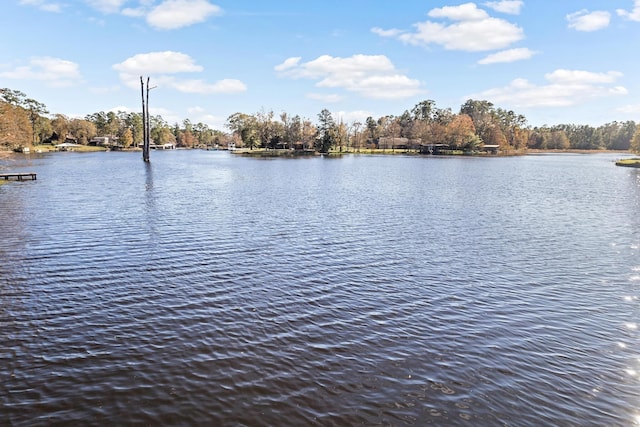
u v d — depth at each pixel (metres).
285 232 22.45
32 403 7.83
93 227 22.91
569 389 8.68
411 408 7.93
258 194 38.53
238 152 145.75
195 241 20.06
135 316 11.62
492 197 38.62
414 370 9.22
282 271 15.80
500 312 12.45
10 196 35.00
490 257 18.36
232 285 14.19
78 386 8.38
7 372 8.81
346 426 7.39
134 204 31.28
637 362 9.77
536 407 8.07
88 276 14.84
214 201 33.53
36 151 129.88
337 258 17.70
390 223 25.53
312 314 12.00
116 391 8.23
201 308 12.23
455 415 7.77
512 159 123.31
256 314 11.91
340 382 8.69
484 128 170.62
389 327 11.29
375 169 75.56
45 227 22.80
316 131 150.25
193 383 8.53
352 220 26.30
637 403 8.27
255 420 7.50
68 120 175.75
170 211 28.42
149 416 7.54
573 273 16.28
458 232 23.36
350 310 12.35
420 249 19.47
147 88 86.69
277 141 151.38
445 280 15.21
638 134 104.44
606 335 11.10
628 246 20.64
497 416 7.78
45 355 9.52
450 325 11.50
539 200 37.03
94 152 150.75
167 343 10.14
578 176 64.50
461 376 9.05
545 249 19.91
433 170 74.44
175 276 14.99
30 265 16.00
